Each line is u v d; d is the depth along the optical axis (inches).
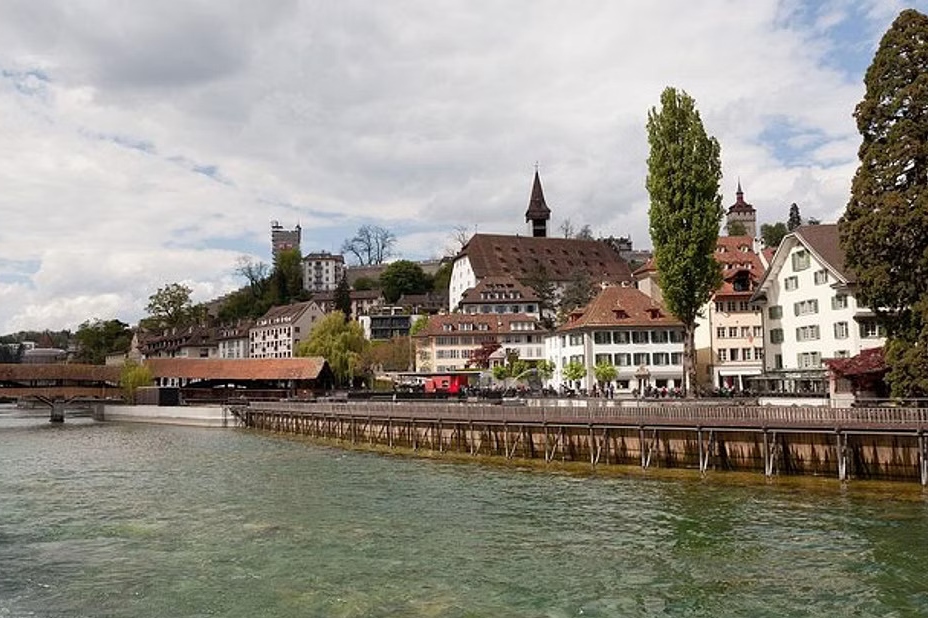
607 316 3255.4
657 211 2347.4
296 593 913.5
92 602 904.3
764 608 832.3
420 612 839.7
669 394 2502.5
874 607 828.0
